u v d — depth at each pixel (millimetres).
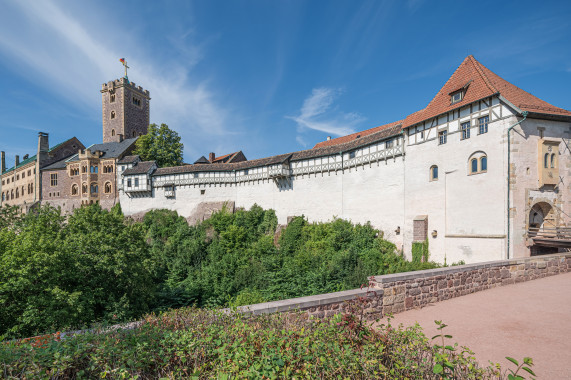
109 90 60812
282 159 39750
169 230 44781
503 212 18812
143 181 48906
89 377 4066
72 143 62656
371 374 4008
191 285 28578
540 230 19672
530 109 18703
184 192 47594
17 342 4488
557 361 5766
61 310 14742
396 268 24656
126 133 60438
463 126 21812
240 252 36875
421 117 25562
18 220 22234
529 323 7617
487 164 19922
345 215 34406
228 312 6219
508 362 5754
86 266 17625
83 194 51812
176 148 55500
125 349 4352
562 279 12000
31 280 14859
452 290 10086
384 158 29719
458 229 21906
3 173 69562
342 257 26859
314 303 7277
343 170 34875
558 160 19469
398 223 28266
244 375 3648
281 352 4113
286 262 31516
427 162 24844
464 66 23859
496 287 11125
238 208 44656
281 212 40719
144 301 21422
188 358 4488
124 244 21234
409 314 8672
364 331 4934
